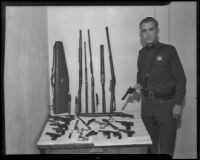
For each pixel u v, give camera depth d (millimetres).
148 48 1961
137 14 2246
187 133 2314
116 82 2307
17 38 1265
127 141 1497
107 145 1470
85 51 2254
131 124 1781
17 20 1265
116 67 2293
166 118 1874
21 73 1332
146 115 1998
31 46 1570
